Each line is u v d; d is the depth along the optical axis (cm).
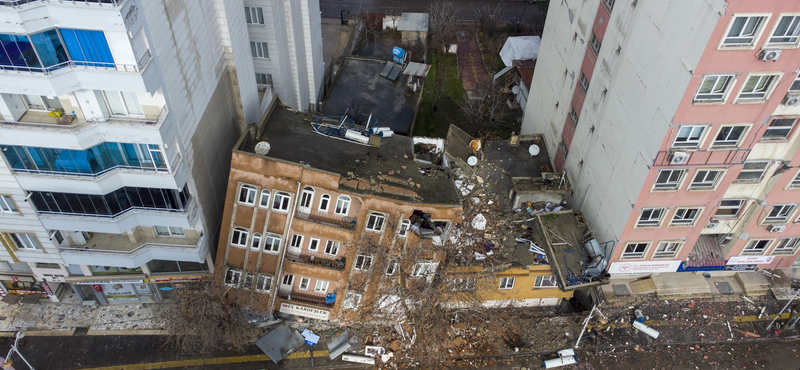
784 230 3369
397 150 3228
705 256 3541
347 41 6391
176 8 2339
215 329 3175
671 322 3516
